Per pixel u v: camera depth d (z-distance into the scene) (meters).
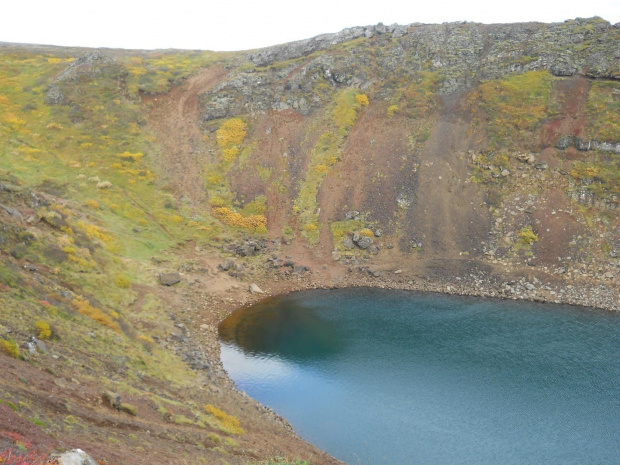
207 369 35.84
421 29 94.06
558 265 55.53
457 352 41.25
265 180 71.62
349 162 72.75
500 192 64.00
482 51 85.81
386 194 67.62
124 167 68.94
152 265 51.56
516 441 29.56
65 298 31.67
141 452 17.81
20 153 64.88
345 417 32.12
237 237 62.97
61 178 62.69
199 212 65.88
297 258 61.19
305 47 95.62
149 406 23.34
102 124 75.44
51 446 14.24
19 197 43.38
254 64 94.62
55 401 18.20
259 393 34.91
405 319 48.41
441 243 61.34
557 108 69.94
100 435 17.48
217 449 22.27
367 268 59.59
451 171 68.00
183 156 74.69
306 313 50.03
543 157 65.50
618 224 56.78
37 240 37.94
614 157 61.97
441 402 33.91
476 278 56.41
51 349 23.61
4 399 15.63
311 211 67.56
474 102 75.75
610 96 68.25
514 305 51.72
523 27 87.75
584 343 42.59
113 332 31.70
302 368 38.66
